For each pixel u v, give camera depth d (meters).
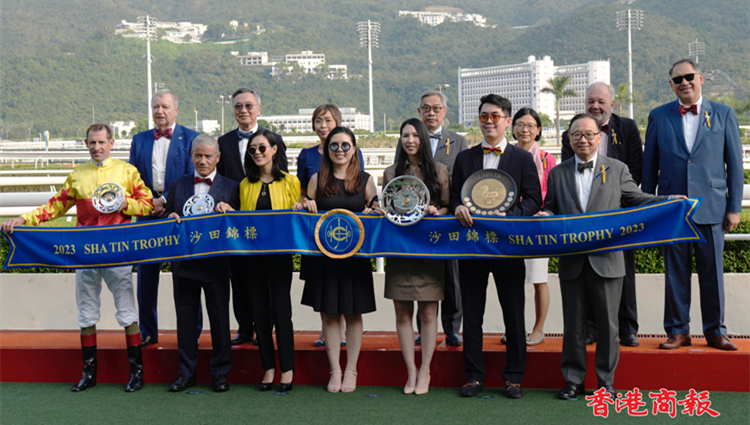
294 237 4.48
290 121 148.75
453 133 5.16
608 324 4.23
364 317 5.76
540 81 172.38
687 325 4.55
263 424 3.98
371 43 68.50
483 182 4.45
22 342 5.21
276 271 4.55
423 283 4.42
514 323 4.36
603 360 4.27
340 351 4.74
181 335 4.67
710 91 150.12
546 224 4.30
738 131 4.51
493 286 5.61
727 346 4.43
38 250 4.69
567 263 4.33
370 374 4.71
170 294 5.92
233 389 4.67
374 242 4.46
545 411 4.09
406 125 4.55
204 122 144.12
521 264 4.41
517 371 4.37
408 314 4.52
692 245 4.61
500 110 4.41
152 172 5.32
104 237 4.67
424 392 4.47
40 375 4.97
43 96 196.75
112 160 4.89
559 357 4.52
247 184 4.72
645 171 4.79
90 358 4.78
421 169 4.57
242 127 5.15
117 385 4.84
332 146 4.46
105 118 196.50
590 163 4.36
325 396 4.47
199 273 4.57
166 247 4.62
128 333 4.71
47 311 5.99
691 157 4.52
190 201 4.65
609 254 4.23
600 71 167.25
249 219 4.55
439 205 4.61
